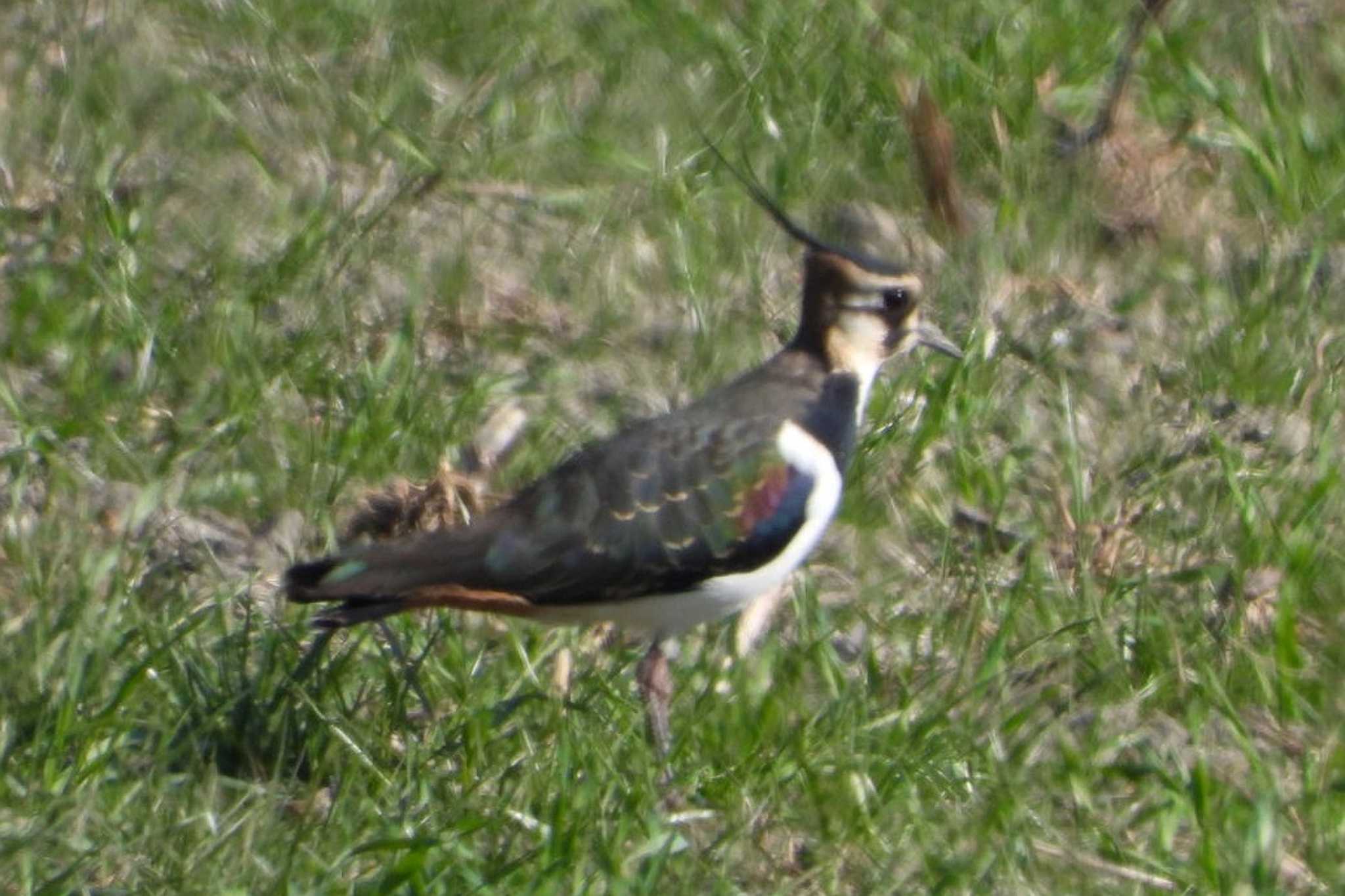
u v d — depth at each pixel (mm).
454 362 13859
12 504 11938
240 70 16547
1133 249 15656
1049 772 10562
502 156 15844
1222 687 11133
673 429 10680
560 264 14844
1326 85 17562
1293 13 18531
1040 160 16297
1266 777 10422
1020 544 12438
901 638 11703
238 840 9469
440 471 12016
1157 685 11250
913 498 12828
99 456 12516
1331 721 11125
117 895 9016
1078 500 12375
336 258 14492
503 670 11055
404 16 17438
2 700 10133
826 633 11352
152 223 14609
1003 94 16734
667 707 10586
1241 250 15641
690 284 14586
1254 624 11883
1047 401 13922
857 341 11164
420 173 15523
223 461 12633
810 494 10797
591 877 9414
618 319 14414
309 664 10375
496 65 16797
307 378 13344
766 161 16094
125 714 10219
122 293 13633
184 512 12250
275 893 9055
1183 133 16562
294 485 12438
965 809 10219
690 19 17562
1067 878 9852
